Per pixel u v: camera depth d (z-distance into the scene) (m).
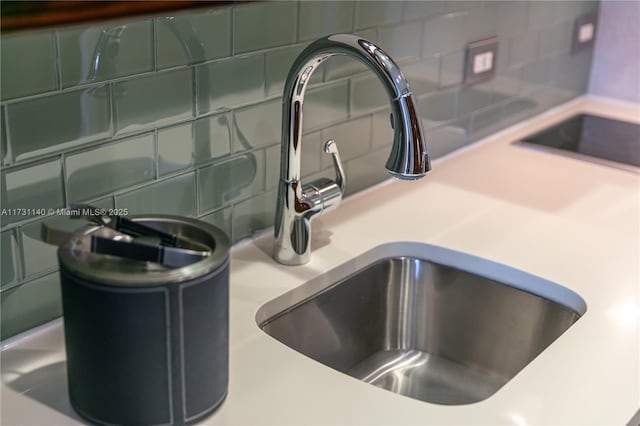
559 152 1.68
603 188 1.48
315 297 1.13
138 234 0.80
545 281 1.14
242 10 1.08
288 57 1.18
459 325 1.25
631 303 1.07
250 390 0.87
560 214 1.36
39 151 0.89
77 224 0.96
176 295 0.72
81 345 0.75
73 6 0.75
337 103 1.31
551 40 1.89
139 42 0.95
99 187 0.97
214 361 0.79
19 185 0.88
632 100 2.07
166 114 1.02
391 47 1.38
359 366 1.24
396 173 0.91
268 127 1.19
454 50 1.56
